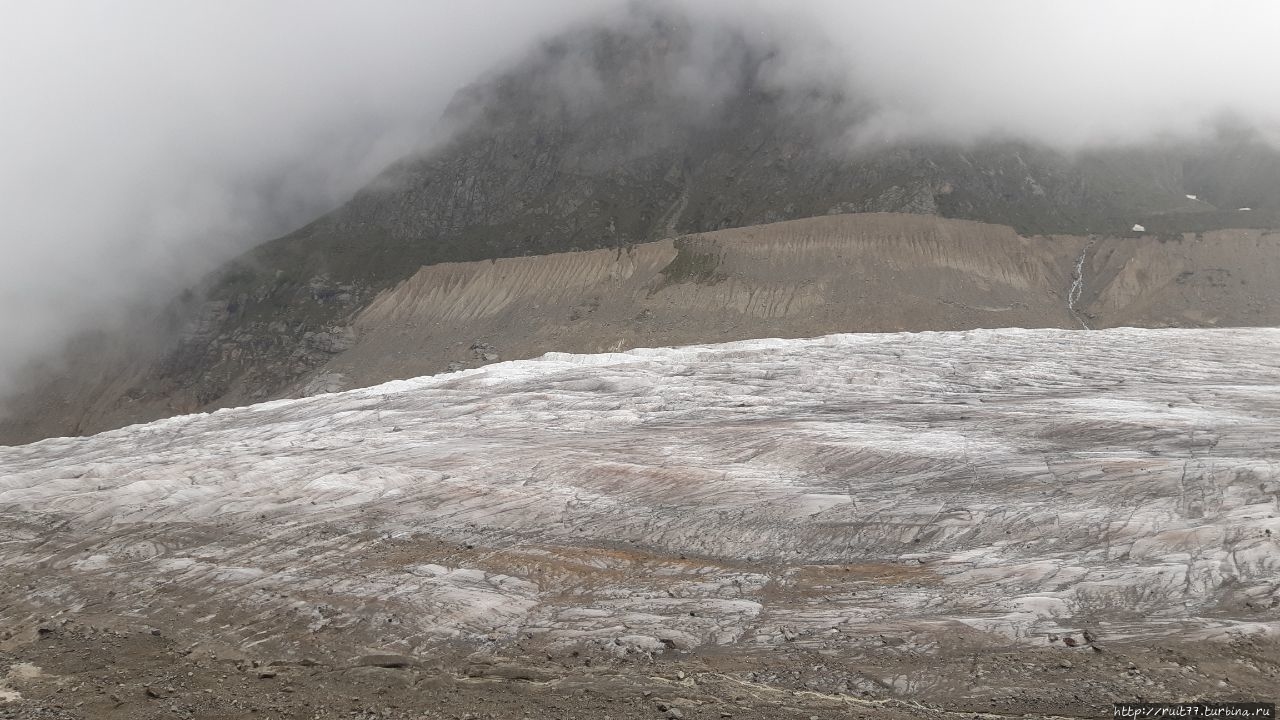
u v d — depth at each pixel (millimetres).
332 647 21172
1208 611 19828
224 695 18141
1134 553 23438
